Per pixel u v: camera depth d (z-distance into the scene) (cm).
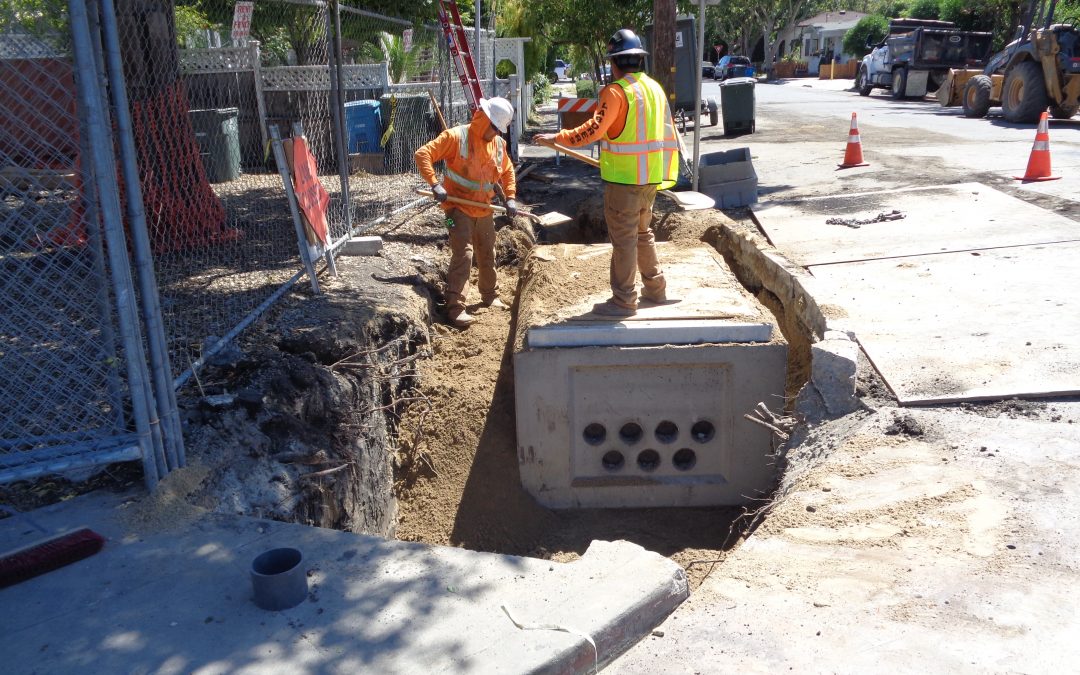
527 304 663
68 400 443
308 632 285
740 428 575
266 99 1316
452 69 1423
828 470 407
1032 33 1673
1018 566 320
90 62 333
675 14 1264
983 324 563
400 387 615
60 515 359
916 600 305
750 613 305
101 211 347
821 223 881
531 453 586
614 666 284
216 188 1148
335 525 461
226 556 332
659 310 593
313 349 554
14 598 307
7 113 400
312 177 686
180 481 383
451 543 561
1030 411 445
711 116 2109
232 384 483
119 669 269
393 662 270
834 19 6531
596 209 1046
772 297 746
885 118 2031
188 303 630
